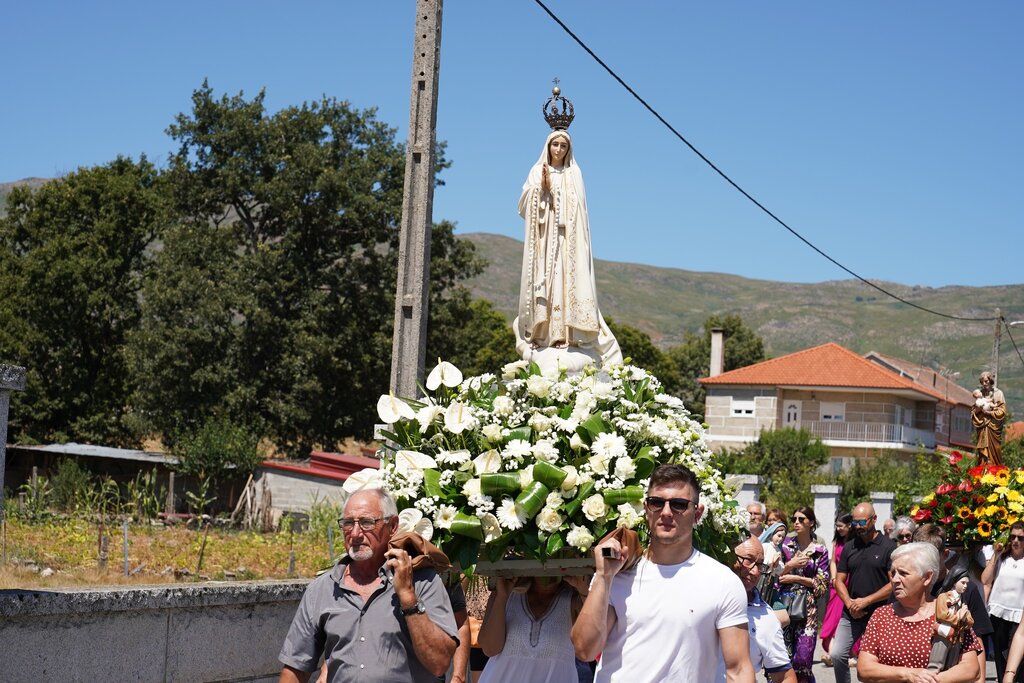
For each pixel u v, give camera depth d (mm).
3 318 46594
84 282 47469
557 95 13055
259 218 47031
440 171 45344
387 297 44250
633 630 5004
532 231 12828
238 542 16594
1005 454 32688
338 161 46281
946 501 12906
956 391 77812
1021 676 10039
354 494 5023
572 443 6152
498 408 6328
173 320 41531
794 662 10977
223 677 7035
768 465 48375
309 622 5012
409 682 4871
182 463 33781
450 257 45906
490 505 5918
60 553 12859
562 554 6016
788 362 64188
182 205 46375
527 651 6262
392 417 6387
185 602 6711
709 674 4984
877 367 63219
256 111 46375
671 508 4984
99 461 38750
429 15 10688
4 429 5453
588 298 12703
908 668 6504
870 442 60531
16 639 5777
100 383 47906
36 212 49594
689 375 89312
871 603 10883
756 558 6691
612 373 6855
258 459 33688
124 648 6371
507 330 67062
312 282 44531
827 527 22781
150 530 18359
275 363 42656
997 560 12023
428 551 5020
